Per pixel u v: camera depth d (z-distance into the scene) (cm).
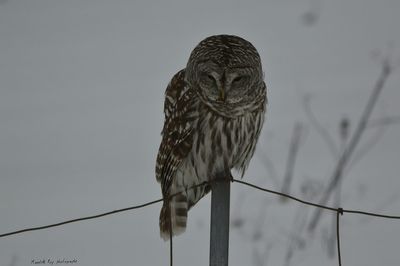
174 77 1015
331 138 1420
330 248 1145
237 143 978
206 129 966
